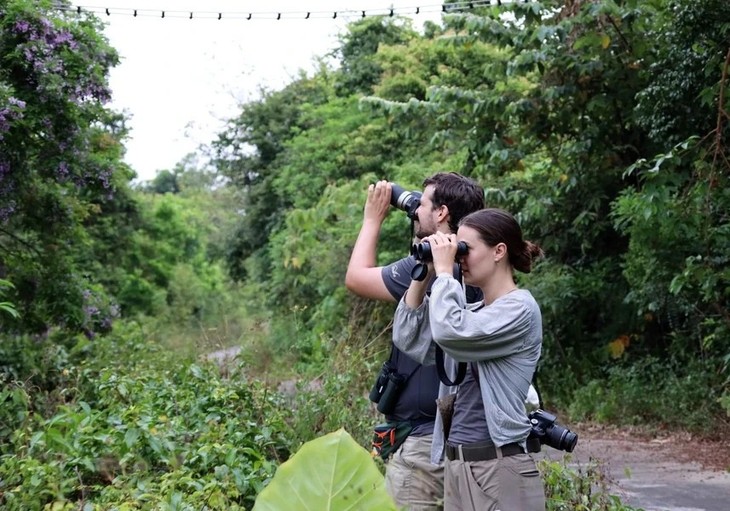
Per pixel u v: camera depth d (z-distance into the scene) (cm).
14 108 754
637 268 1127
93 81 853
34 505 411
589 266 1434
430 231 332
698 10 935
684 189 950
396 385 324
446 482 290
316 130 2509
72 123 858
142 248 3020
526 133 1309
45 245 960
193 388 657
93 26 901
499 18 1263
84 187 930
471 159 1355
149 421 485
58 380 818
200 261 4638
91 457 463
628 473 507
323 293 1858
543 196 1366
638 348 1342
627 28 1206
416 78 2195
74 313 988
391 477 326
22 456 492
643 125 1064
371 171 2292
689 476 767
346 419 547
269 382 686
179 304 2994
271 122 3034
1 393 607
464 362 287
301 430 548
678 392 1103
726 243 912
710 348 1124
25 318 952
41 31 823
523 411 276
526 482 275
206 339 817
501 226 285
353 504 126
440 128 1450
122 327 1270
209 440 504
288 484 127
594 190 1353
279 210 2908
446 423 295
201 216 5072
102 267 1986
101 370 772
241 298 3278
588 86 1274
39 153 861
